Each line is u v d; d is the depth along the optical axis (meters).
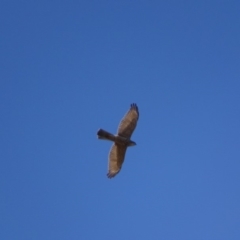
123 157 32.84
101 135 32.19
